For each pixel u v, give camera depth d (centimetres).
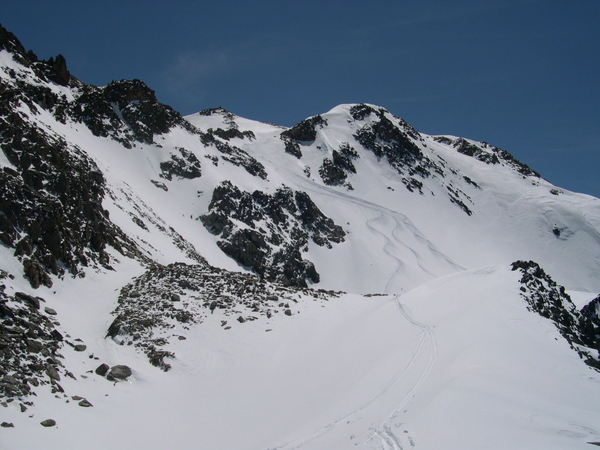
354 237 11956
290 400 2142
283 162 14812
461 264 12056
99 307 2838
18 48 8131
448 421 1522
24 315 2208
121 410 1931
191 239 7806
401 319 3053
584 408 1812
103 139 8769
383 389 2030
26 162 3269
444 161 18675
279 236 9956
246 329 2895
